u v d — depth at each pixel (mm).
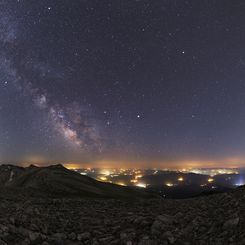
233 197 17828
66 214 18406
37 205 20562
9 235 12680
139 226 15250
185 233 13703
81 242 13734
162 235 13625
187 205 20219
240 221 12977
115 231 15062
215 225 13633
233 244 11414
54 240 13422
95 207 21859
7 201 20359
